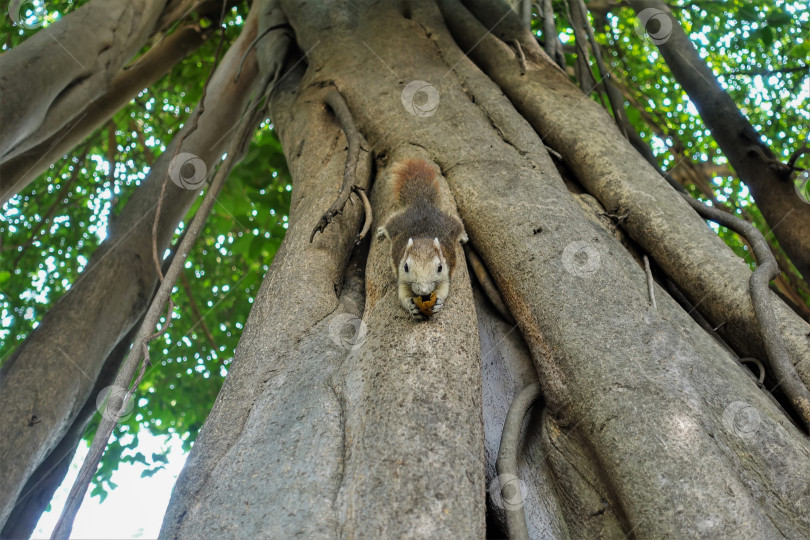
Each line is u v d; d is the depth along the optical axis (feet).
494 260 16.31
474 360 13.23
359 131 22.76
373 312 14.73
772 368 15.12
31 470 21.17
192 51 36.45
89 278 26.07
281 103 27.17
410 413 11.46
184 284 42.78
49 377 22.65
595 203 19.48
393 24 26.43
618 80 42.39
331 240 17.66
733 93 43.01
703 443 11.33
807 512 11.15
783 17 34.06
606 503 12.63
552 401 13.67
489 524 13.28
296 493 10.75
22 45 24.67
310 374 13.42
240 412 13.17
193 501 11.63
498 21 26.61
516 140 20.48
